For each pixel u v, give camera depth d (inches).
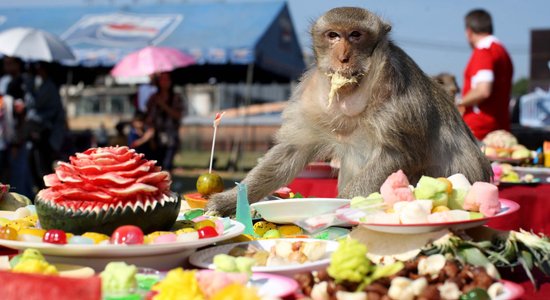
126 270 72.4
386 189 93.5
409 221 87.0
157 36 663.1
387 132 149.7
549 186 193.0
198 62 637.9
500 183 196.5
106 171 92.4
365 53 150.4
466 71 295.1
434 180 93.0
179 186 603.2
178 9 709.9
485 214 92.4
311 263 84.4
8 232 86.8
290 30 748.0
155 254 86.7
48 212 92.3
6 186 132.0
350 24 147.9
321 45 153.3
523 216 168.6
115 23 693.3
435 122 165.5
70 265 84.4
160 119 542.9
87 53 655.1
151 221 93.2
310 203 116.4
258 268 82.4
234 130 1099.3
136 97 640.4
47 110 470.9
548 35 501.0
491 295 74.4
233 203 137.3
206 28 673.0
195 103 1248.2
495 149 241.3
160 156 546.3
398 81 153.4
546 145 242.8
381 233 90.8
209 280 69.7
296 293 75.8
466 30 299.9
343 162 163.9
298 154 164.9
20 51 518.0
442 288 73.8
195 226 100.6
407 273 79.1
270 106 1130.7
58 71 708.0
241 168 816.3
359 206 93.7
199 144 1123.9
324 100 153.9
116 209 90.7
